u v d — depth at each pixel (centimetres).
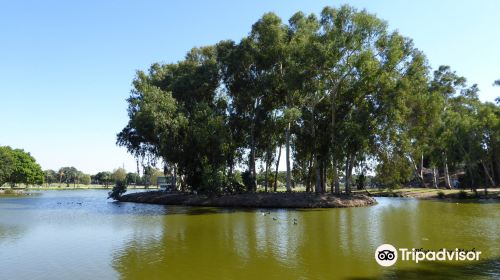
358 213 4006
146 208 5094
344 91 5344
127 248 2169
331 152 5019
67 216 4041
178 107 5903
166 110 5588
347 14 4859
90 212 4506
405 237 2420
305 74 4912
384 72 4853
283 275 1565
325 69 4991
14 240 2478
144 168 7000
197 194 5825
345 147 4925
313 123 5356
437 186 8556
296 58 5184
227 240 2402
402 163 5303
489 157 6512
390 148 5159
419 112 5441
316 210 4441
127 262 1823
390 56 4859
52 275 1612
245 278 1529
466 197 6247
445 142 6525
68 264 1798
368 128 4838
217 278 1537
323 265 1723
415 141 6038
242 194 5428
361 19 4784
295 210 4488
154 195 6550
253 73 5931
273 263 1770
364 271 1612
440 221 3222
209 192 5341
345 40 4856
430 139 6656
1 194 10181
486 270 1605
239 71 5944
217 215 3988
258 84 5769
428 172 10250
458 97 7419
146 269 1688
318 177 5375
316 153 5316
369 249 2066
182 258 1897
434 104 5475
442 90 7281
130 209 4944
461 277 1505
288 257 1892
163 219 3647
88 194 10300
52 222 3469
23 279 1559
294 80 4928
